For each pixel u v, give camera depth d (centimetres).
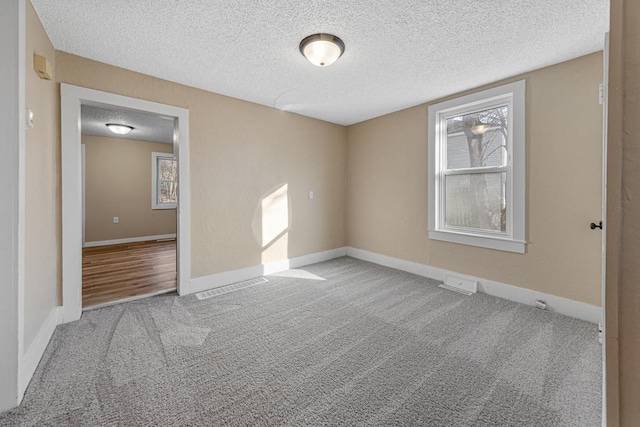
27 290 163
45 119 197
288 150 372
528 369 168
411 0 167
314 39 202
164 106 271
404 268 365
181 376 163
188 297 281
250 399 146
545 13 176
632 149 34
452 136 318
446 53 224
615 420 37
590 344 193
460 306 256
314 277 341
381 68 249
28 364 159
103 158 558
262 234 349
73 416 134
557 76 237
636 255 34
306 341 200
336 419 134
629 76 34
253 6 173
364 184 418
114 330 215
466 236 299
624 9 35
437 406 141
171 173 650
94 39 207
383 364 174
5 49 139
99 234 555
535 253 253
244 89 297
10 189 140
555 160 239
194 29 196
